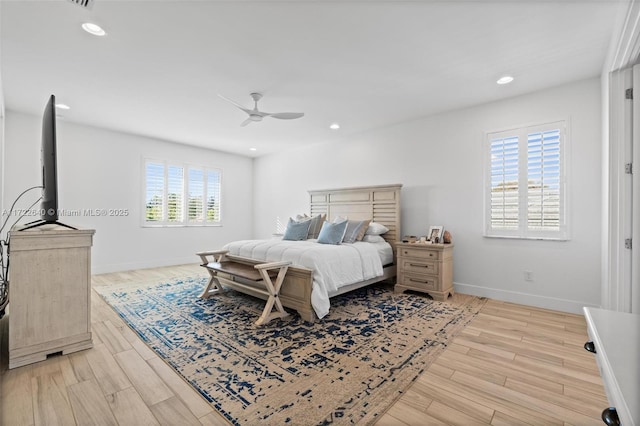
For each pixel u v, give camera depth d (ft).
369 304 11.35
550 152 10.95
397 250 13.20
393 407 5.31
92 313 10.18
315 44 8.30
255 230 23.91
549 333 8.59
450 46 8.37
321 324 9.23
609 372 2.08
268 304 9.48
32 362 6.68
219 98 12.07
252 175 24.14
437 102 12.42
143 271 17.34
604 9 6.79
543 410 5.23
